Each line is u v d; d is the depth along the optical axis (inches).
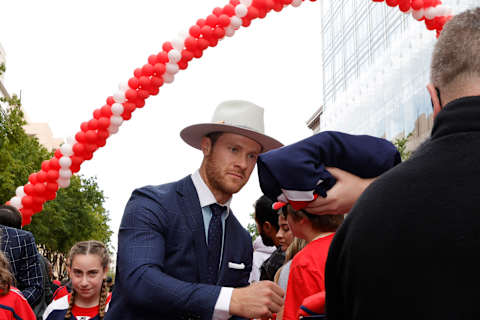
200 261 94.2
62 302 148.0
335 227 88.8
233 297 79.3
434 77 43.5
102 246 149.2
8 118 775.7
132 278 84.4
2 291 118.0
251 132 98.6
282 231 130.7
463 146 38.0
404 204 37.3
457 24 42.2
